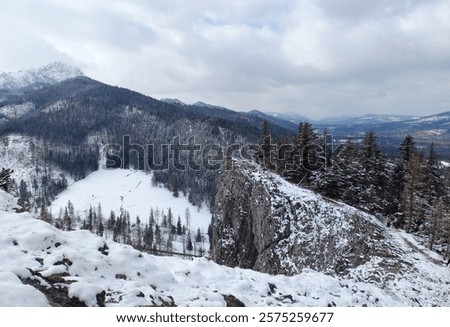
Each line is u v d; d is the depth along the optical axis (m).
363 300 16.83
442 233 44.72
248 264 49.22
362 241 39.53
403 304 19.52
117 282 11.00
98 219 147.25
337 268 37.91
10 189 23.28
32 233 11.02
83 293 8.72
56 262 10.08
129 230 136.25
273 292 14.82
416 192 52.28
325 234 42.88
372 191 56.03
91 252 11.69
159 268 12.71
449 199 56.88
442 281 31.91
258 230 48.38
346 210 46.16
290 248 43.88
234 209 53.75
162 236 143.38
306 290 16.30
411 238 45.69
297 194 50.06
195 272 13.84
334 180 54.78
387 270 33.69
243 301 12.58
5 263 9.24
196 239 141.38
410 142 62.72
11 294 7.25
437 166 60.41
